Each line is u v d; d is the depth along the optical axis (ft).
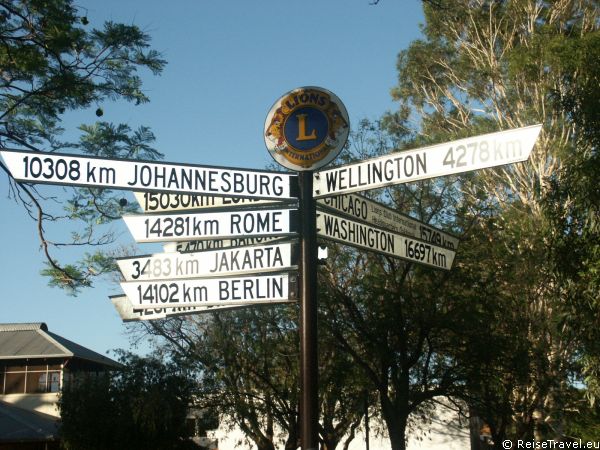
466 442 119.14
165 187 18.98
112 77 34.91
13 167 18.34
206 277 19.10
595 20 90.89
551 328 60.29
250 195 19.11
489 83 100.73
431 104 105.60
